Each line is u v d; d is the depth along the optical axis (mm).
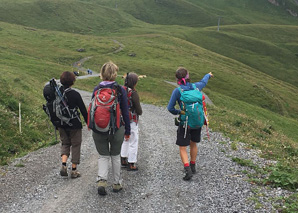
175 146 9375
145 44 115688
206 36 168750
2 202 5230
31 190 5754
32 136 10406
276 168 6730
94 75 60688
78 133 6234
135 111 6879
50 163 7551
